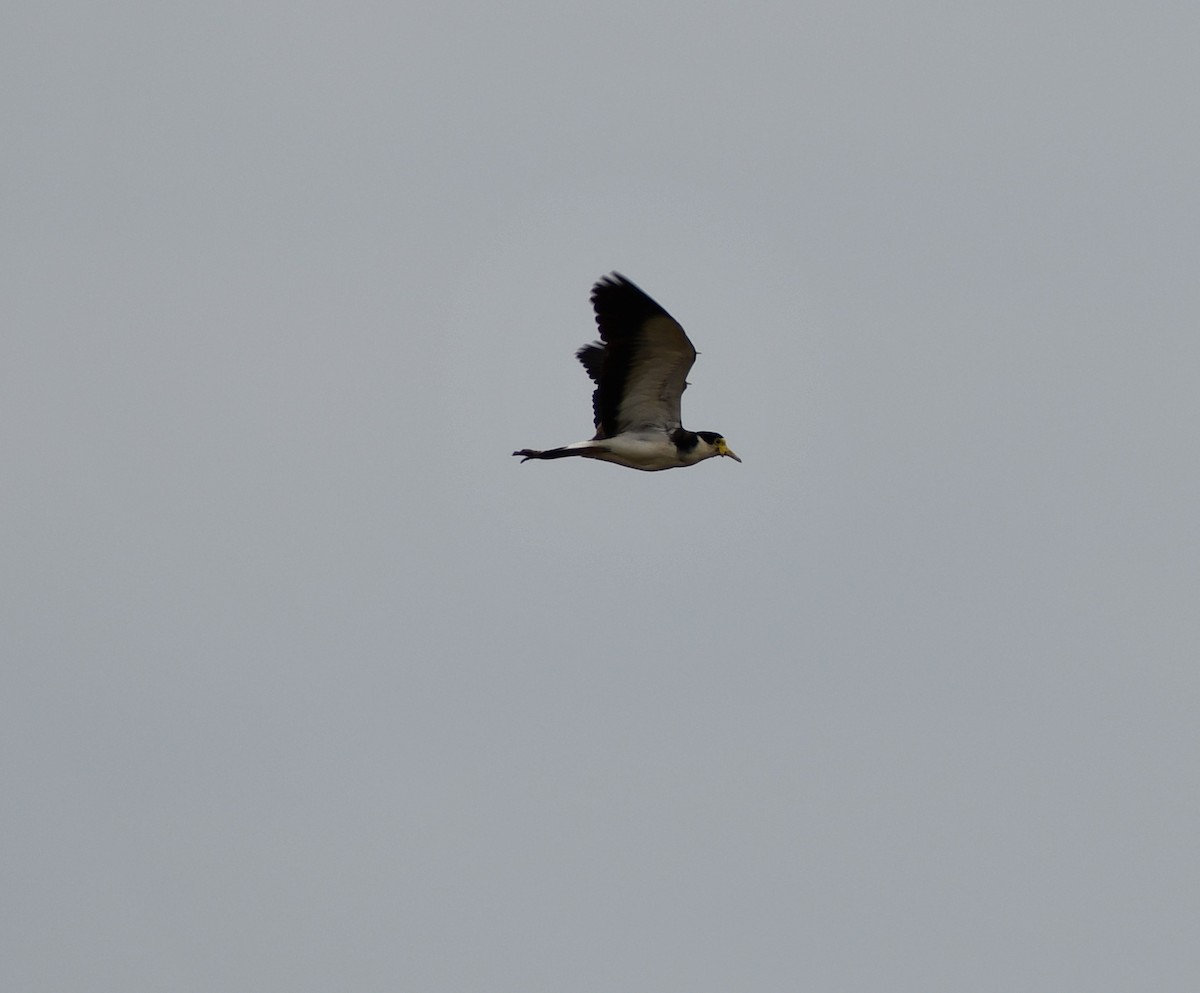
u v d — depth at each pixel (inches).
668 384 984.9
